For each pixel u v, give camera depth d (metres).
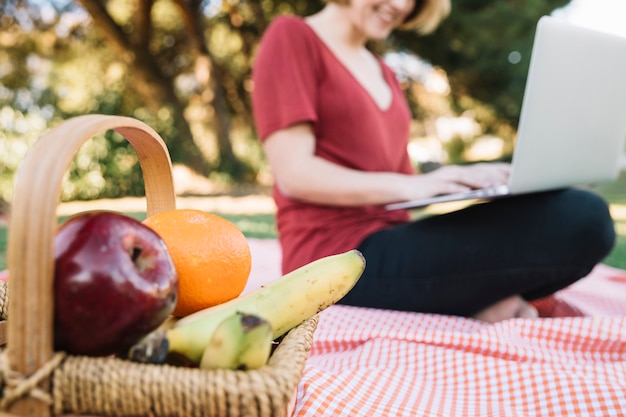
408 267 1.48
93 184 7.86
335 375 1.01
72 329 0.57
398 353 1.18
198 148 10.11
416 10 2.10
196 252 0.75
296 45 1.65
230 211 6.49
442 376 1.12
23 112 7.62
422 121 12.45
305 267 0.77
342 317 1.46
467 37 9.87
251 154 10.88
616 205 6.71
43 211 0.53
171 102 9.92
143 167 0.86
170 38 10.34
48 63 9.80
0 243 4.12
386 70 2.00
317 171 1.55
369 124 1.69
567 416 0.95
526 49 9.84
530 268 1.38
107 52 10.13
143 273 0.60
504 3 9.52
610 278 2.37
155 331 0.64
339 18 1.84
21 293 0.53
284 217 1.71
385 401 0.99
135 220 0.64
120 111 9.65
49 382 0.55
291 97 1.58
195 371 0.56
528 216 1.38
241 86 10.98
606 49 1.26
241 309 0.70
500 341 1.21
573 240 1.34
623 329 1.29
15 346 0.54
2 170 7.32
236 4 10.05
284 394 0.56
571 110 1.25
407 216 1.89
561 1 9.59
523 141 1.21
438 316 1.47
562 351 1.28
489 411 1.00
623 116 1.40
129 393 0.54
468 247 1.42
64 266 0.56
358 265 0.80
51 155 0.55
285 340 0.70
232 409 0.54
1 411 0.55
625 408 0.93
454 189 1.43
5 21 9.02
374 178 1.52
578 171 1.39
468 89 10.97
